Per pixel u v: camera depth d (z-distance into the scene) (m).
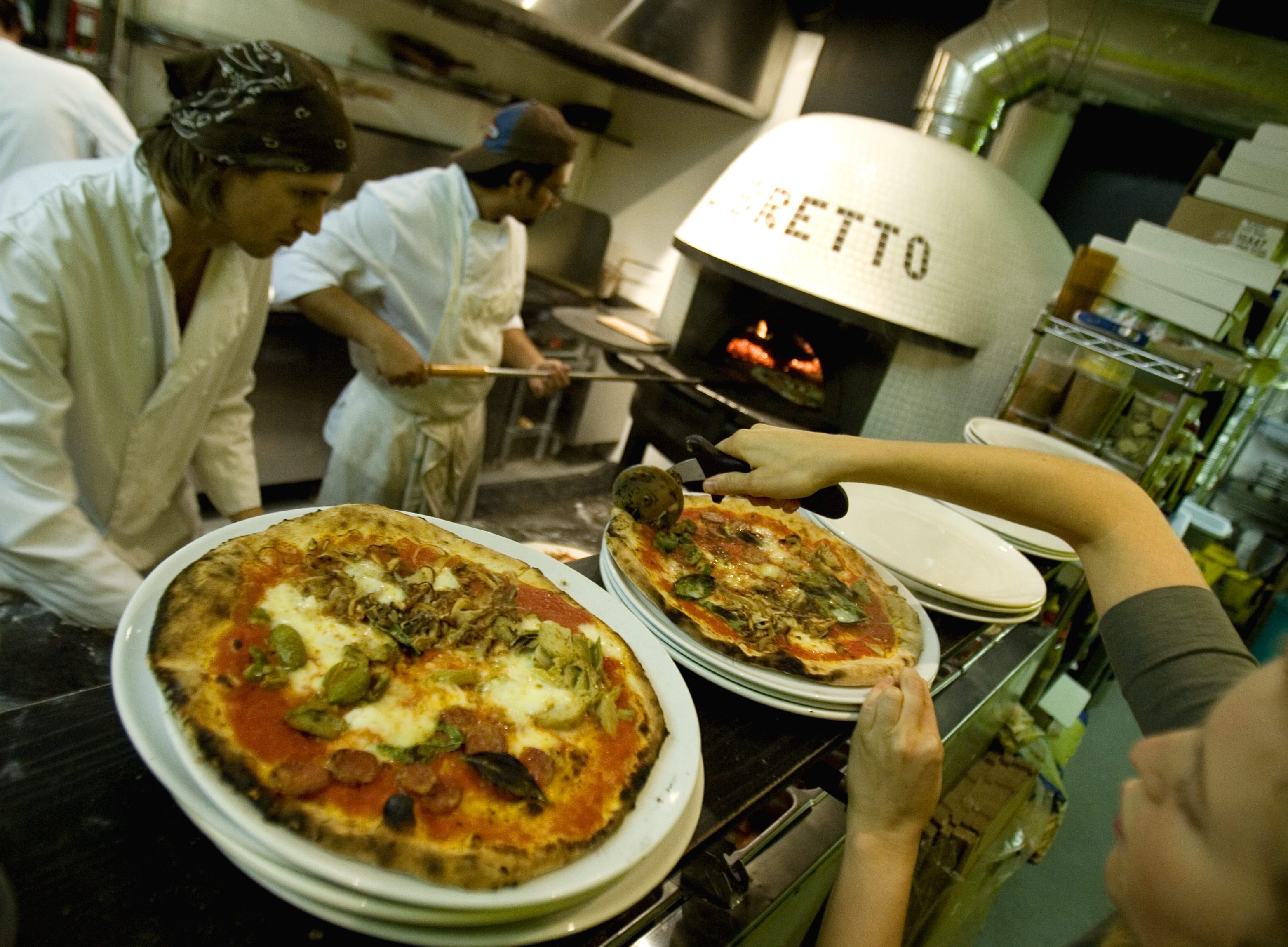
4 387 1.12
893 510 1.38
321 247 1.91
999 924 1.97
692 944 0.71
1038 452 0.88
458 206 1.97
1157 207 2.88
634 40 2.71
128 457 1.37
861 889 0.75
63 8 2.27
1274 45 2.14
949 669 1.19
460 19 3.08
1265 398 2.96
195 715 0.54
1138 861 0.44
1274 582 3.17
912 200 2.18
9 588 1.26
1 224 1.10
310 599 0.71
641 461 2.71
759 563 1.10
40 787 0.54
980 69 2.48
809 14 3.24
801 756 0.80
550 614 0.80
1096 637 2.74
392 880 0.48
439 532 0.88
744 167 2.42
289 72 1.11
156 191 1.18
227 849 0.49
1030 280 2.27
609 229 3.76
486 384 2.19
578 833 0.57
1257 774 0.38
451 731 0.63
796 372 2.64
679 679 0.77
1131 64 2.32
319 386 2.83
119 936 0.47
